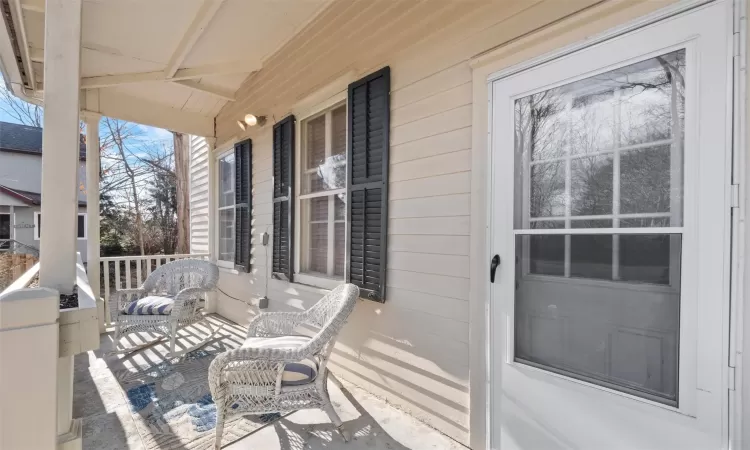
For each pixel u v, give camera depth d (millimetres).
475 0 1937
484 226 1871
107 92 4098
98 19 2648
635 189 1409
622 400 1438
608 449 1472
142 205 12391
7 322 897
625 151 1432
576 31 1553
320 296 3021
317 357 2229
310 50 3127
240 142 4273
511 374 1772
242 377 1819
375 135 2477
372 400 2428
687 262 1285
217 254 5094
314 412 2260
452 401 2010
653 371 1367
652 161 1366
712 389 1233
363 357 2592
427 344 2154
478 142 1903
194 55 3309
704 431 1249
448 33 2066
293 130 3338
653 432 1361
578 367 1562
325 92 2949
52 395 949
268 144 3820
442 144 2090
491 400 1840
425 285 2172
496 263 1820
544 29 1636
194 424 2117
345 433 1973
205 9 2568
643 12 1374
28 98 3869
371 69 2545
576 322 1571
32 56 3004
